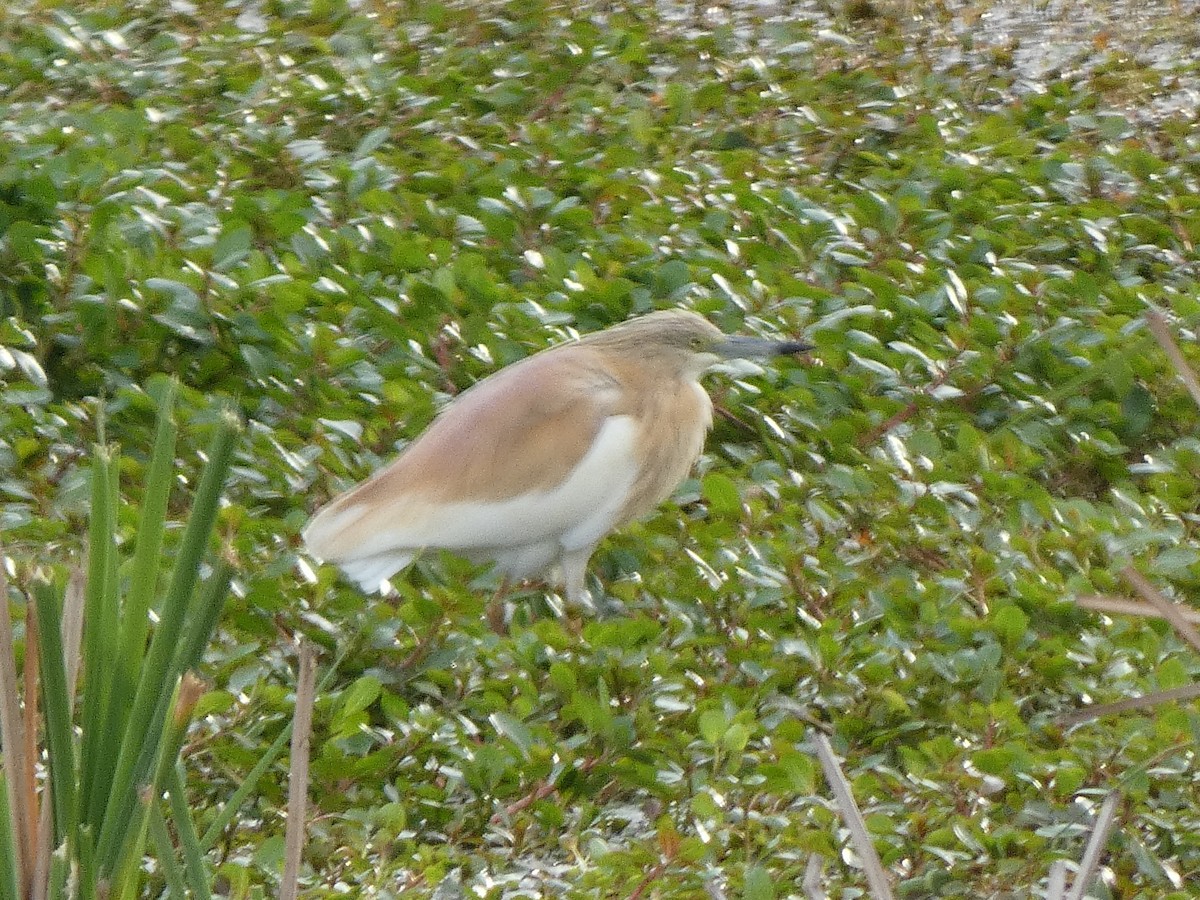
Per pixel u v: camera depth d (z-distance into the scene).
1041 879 7.79
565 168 16.19
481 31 20.56
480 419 10.26
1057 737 8.94
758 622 9.99
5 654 5.01
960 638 9.73
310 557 10.07
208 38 19.80
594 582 10.87
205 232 14.02
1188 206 16.34
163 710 4.96
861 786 8.34
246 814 8.44
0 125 16.77
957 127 18.88
